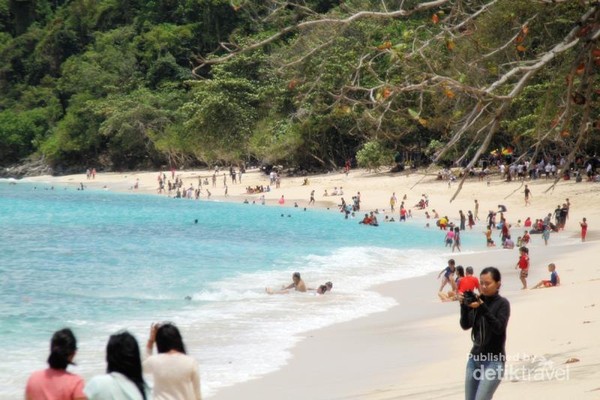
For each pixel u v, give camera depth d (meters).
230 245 86.06
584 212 108.62
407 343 37.22
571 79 20.64
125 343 13.55
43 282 59.38
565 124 21.39
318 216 124.75
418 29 21.81
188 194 167.88
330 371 32.25
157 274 63.66
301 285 54.94
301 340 38.91
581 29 20.11
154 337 15.27
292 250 81.81
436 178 144.50
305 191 155.62
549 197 118.38
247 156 191.62
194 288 56.34
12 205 147.25
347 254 77.94
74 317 45.56
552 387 23.31
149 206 145.38
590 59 20.42
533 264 67.38
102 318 45.28
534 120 58.22
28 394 13.41
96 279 60.94
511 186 130.00
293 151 172.75
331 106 21.80
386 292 54.91
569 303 41.50
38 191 191.62
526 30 21.80
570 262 66.50
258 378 31.50
